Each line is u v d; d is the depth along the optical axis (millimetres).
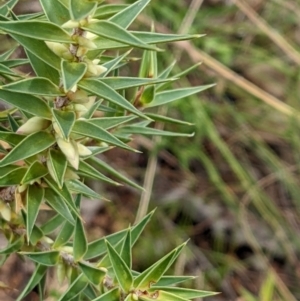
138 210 550
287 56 675
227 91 648
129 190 600
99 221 580
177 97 312
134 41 251
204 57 602
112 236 307
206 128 587
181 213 611
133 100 311
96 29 254
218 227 609
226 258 598
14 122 294
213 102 642
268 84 689
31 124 277
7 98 272
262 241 621
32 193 289
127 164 603
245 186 596
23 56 499
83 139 301
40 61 273
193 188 619
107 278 292
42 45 267
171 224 597
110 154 599
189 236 600
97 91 263
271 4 674
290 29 691
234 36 673
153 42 261
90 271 292
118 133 312
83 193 300
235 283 592
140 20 598
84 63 261
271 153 624
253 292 592
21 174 291
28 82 266
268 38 678
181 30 601
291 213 637
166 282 283
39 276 310
